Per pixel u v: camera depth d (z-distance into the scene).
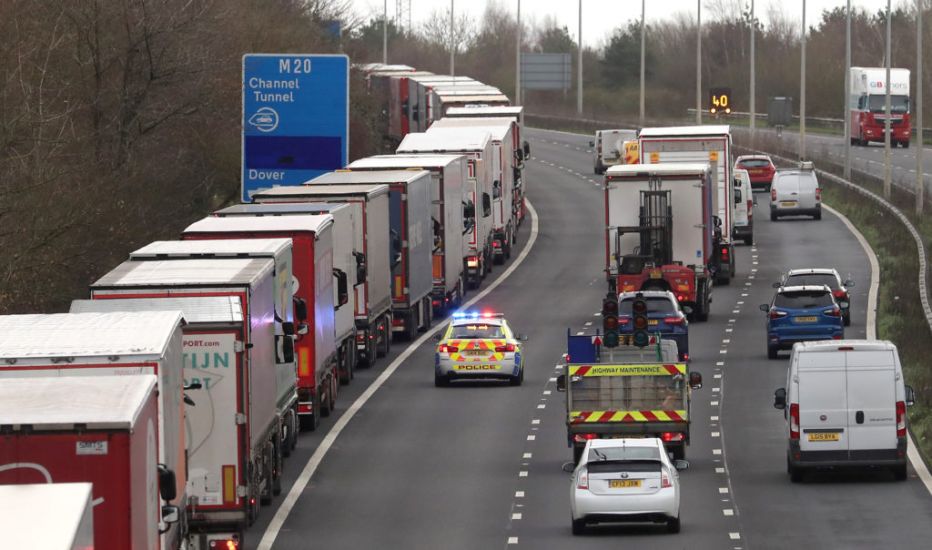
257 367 71.06
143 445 46.72
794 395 82.00
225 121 155.75
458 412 104.00
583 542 70.31
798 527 72.44
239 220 96.88
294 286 95.50
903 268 163.12
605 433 86.31
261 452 74.75
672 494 70.88
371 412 104.62
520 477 84.88
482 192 172.50
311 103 121.38
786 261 179.50
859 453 81.69
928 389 106.50
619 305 122.31
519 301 157.38
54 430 44.31
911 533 70.69
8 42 113.75
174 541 54.38
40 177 103.25
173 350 54.78
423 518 76.00
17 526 35.72
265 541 71.62
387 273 128.88
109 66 136.62
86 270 111.94
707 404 105.38
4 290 99.44
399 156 155.38
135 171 130.88
